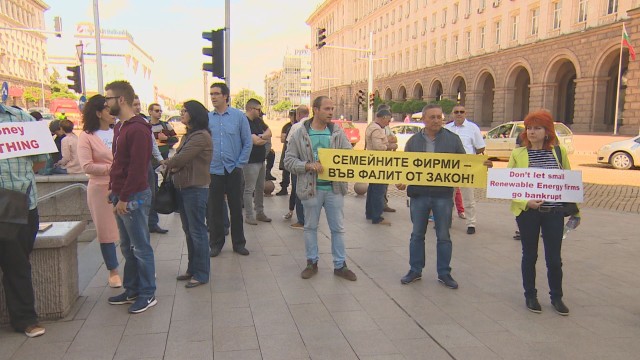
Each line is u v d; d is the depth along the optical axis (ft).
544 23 132.36
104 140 16.01
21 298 12.45
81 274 17.49
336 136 17.04
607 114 126.72
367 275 17.65
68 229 13.93
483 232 24.40
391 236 23.45
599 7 114.73
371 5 263.49
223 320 13.51
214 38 31.09
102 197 15.57
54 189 23.84
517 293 15.90
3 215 11.29
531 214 14.23
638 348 12.09
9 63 256.11
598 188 41.04
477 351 11.85
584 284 16.79
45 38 324.60
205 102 50.52
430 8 195.52
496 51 152.25
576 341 12.44
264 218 26.58
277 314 13.96
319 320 13.57
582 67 119.96
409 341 12.35
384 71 246.88
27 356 11.41
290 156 16.84
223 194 19.81
